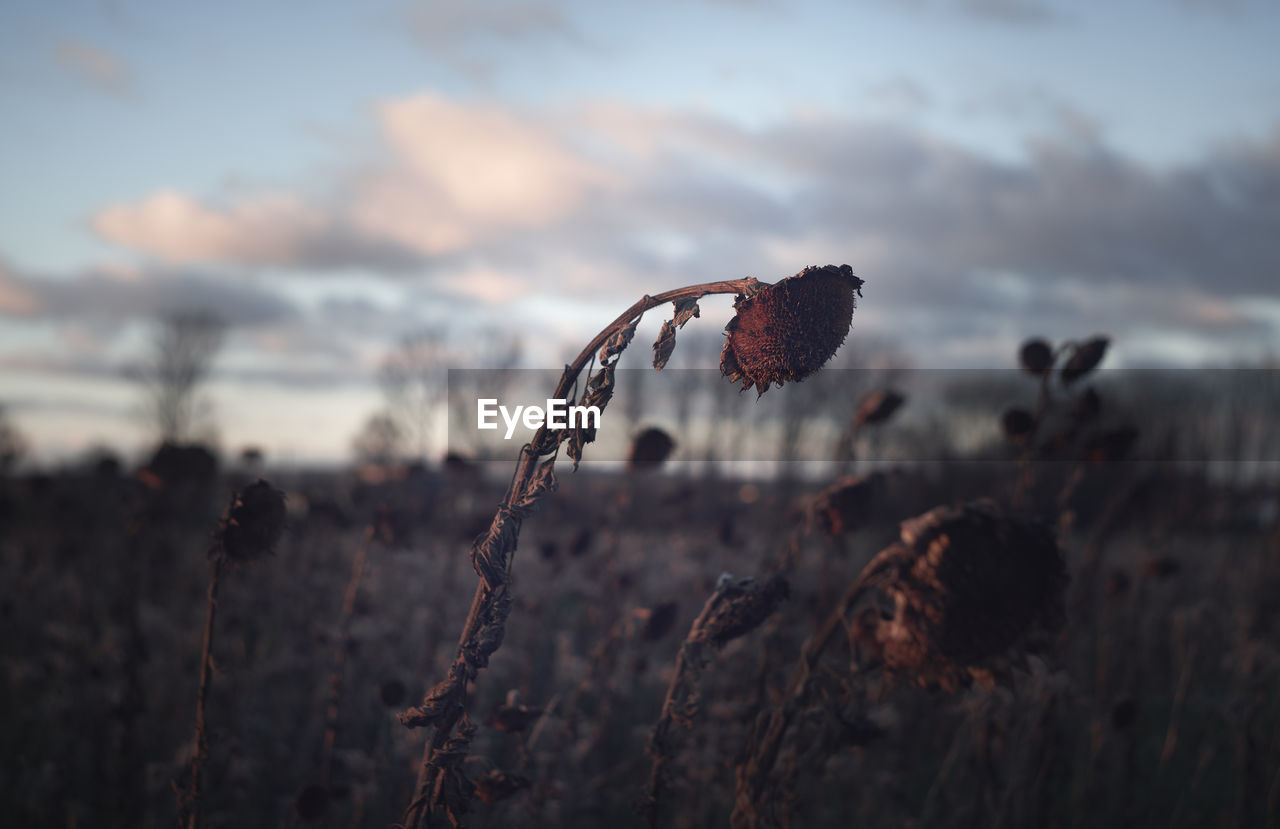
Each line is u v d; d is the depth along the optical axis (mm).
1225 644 6090
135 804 3584
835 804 4004
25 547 6734
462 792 1598
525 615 5570
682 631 5438
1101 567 5133
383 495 5559
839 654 1939
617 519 4793
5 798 3982
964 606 1478
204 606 5906
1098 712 4270
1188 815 4062
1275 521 8289
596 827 3836
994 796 3307
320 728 4500
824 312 1360
